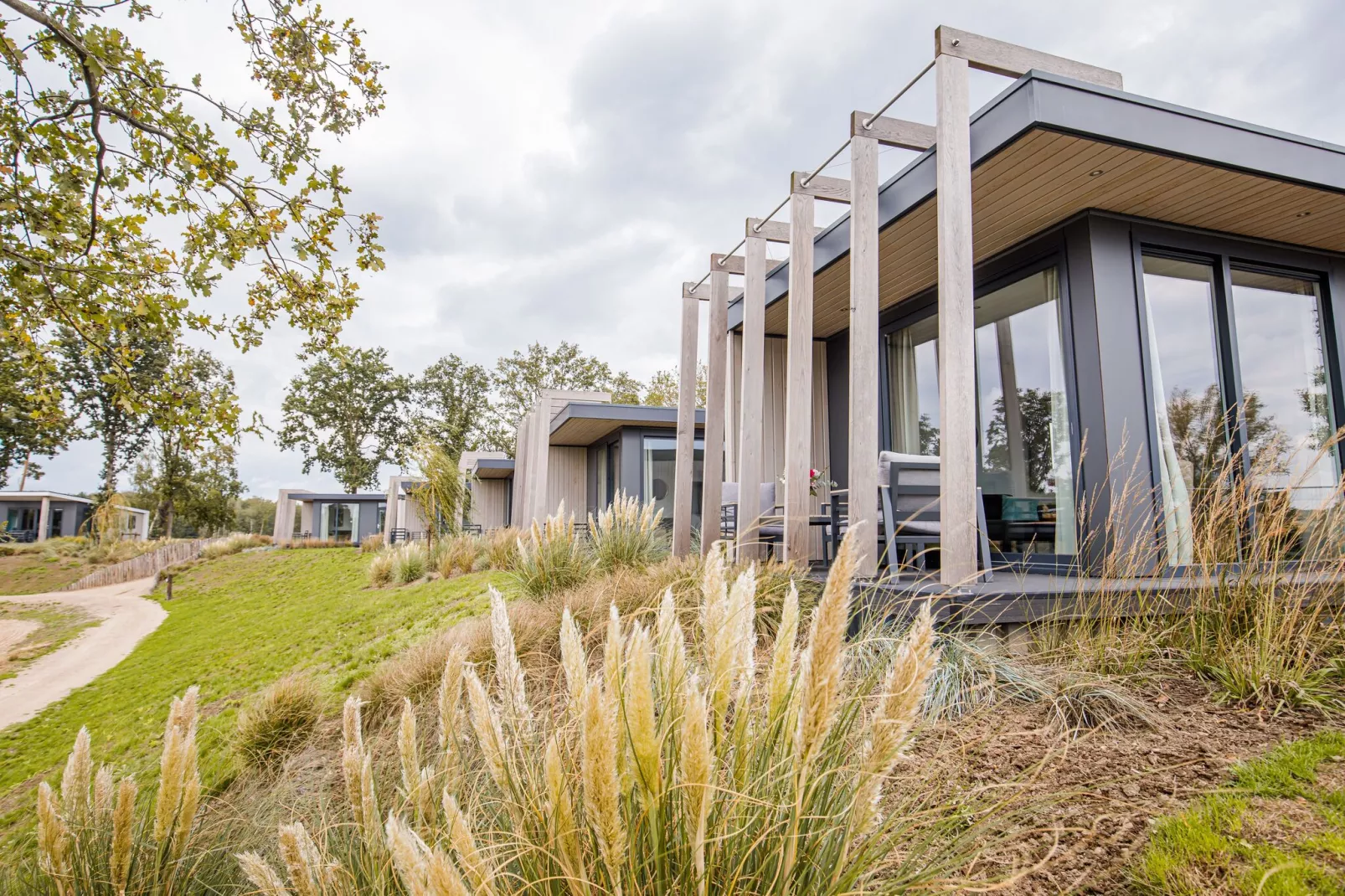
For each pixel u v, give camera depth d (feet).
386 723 9.48
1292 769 6.47
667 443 42.39
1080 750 7.31
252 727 11.46
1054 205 14.89
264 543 87.86
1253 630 9.14
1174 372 15.71
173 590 56.80
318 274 16.83
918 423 21.01
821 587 11.94
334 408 103.55
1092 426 14.74
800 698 3.53
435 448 44.65
